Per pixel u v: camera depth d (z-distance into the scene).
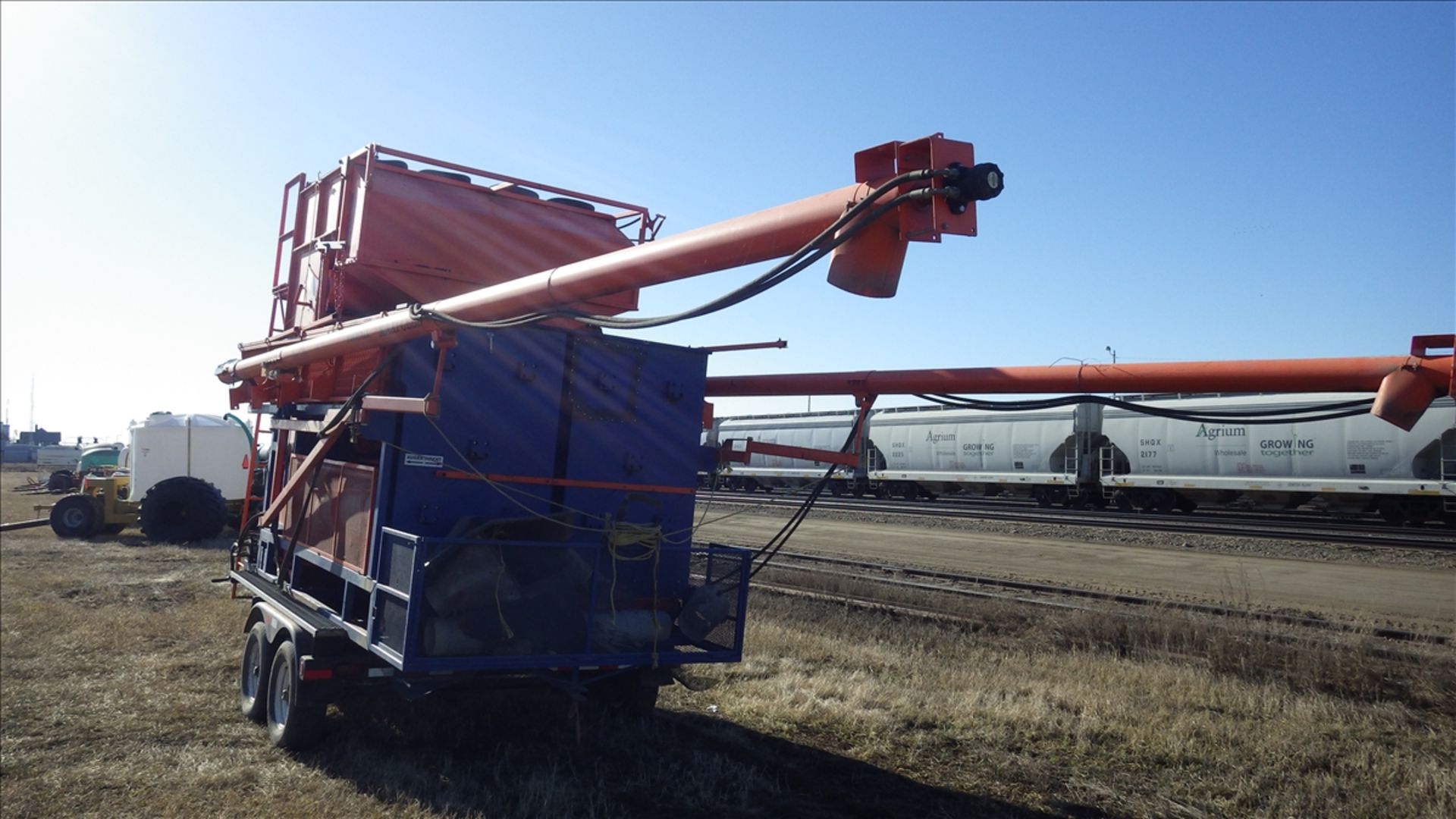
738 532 22.72
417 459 5.74
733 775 5.89
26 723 6.75
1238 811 5.46
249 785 5.61
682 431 6.61
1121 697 7.47
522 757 6.20
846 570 15.71
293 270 9.00
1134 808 5.50
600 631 5.75
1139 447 31.22
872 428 39.25
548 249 8.22
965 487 37.50
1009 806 5.51
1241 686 7.77
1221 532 22.25
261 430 9.04
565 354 6.26
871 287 3.49
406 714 6.91
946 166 3.21
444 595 5.14
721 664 8.60
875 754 6.40
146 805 5.26
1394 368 3.96
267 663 6.70
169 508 18.12
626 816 5.29
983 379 5.38
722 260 3.92
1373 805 5.43
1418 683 7.81
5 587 12.51
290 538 7.52
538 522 5.81
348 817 5.11
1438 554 18.08
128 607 11.25
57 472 35.78
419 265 7.67
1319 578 15.37
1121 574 15.91
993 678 8.09
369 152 7.52
